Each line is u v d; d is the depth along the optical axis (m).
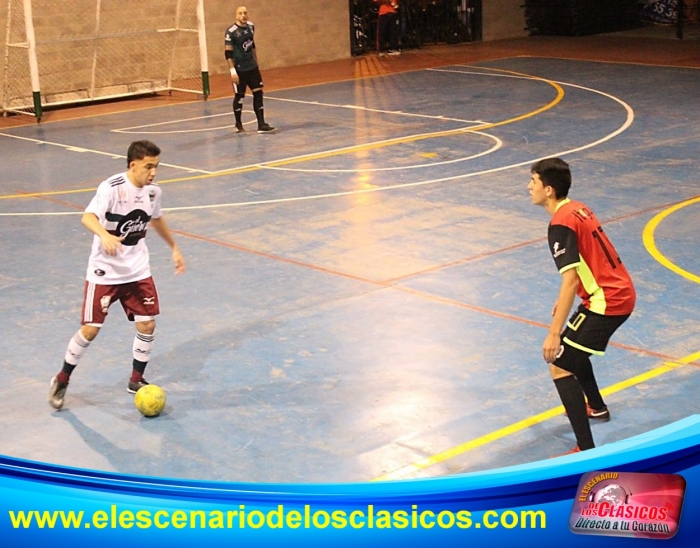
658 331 7.67
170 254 10.16
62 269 9.77
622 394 6.60
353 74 24.70
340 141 16.19
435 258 9.73
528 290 8.72
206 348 7.61
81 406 6.67
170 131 17.84
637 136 15.55
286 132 17.19
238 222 11.35
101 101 22.33
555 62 25.28
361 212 11.61
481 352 7.38
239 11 16.61
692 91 19.69
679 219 10.87
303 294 8.80
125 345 7.73
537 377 6.92
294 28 26.59
